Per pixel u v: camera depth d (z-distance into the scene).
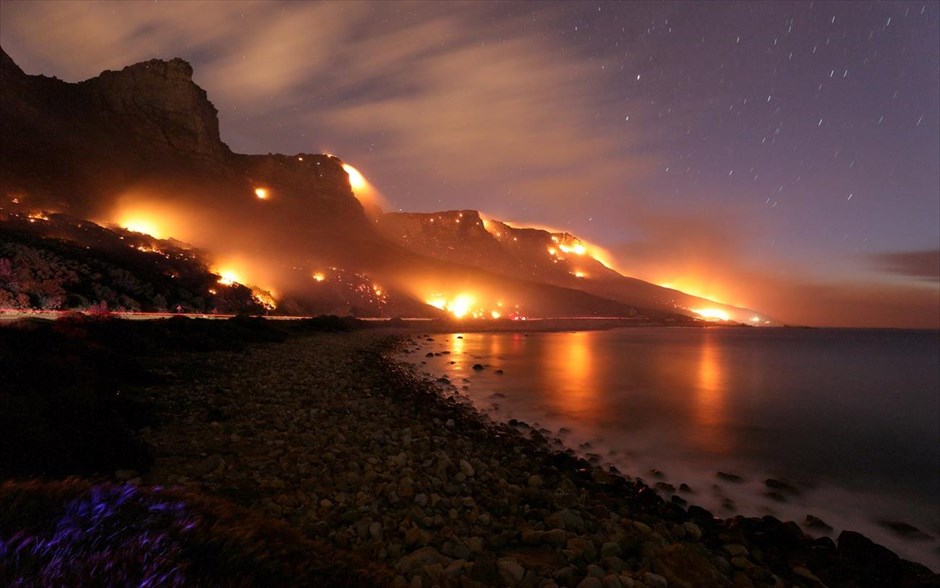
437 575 4.83
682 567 5.73
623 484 10.34
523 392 23.94
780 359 55.22
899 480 12.00
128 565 2.01
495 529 6.57
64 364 11.12
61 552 1.93
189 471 7.28
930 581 6.72
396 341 52.00
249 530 2.75
